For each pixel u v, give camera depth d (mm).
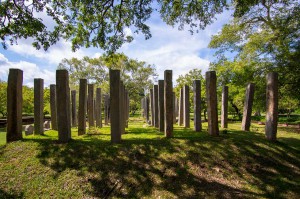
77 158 5668
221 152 6074
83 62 32750
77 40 9508
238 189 4902
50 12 8625
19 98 6766
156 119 10414
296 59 12477
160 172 5312
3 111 23438
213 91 7223
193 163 5641
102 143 6406
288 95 13781
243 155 6023
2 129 15133
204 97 17344
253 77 14164
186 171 5383
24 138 6961
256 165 5723
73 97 11664
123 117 8383
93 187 4887
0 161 5715
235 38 15727
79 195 4699
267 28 14484
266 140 6953
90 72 32719
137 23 8961
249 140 6805
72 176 5152
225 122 10102
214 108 7215
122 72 31328
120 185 4941
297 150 6570
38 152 5930
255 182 5156
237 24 15289
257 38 13461
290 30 12750
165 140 6625
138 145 6211
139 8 8570
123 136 7527
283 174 5480
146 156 5789
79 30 9367
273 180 5242
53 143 6363
